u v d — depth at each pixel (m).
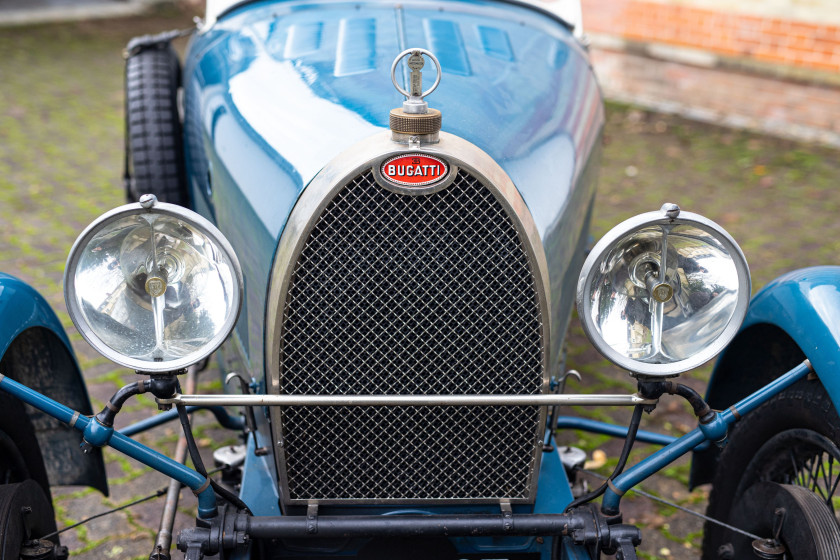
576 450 2.33
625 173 5.79
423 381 1.68
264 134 1.97
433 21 2.38
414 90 1.54
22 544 1.80
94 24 10.00
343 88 1.94
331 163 1.61
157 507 2.78
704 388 3.45
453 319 1.64
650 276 1.58
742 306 1.58
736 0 6.72
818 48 6.43
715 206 5.25
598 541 1.66
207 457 3.00
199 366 2.75
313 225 1.57
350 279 1.60
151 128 3.04
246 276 1.91
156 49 3.31
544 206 1.83
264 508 1.85
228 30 2.65
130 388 1.60
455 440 1.76
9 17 9.95
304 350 1.66
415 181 1.53
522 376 1.70
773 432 2.02
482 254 1.59
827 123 6.56
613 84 7.63
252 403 1.61
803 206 5.29
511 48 2.35
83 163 5.84
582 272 1.52
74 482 2.32
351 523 1.66
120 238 1.52
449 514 1.72
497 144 1.79
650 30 7.27
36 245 4.54
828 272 1.95
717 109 7.09
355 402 1.61
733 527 1.93
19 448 1.99
